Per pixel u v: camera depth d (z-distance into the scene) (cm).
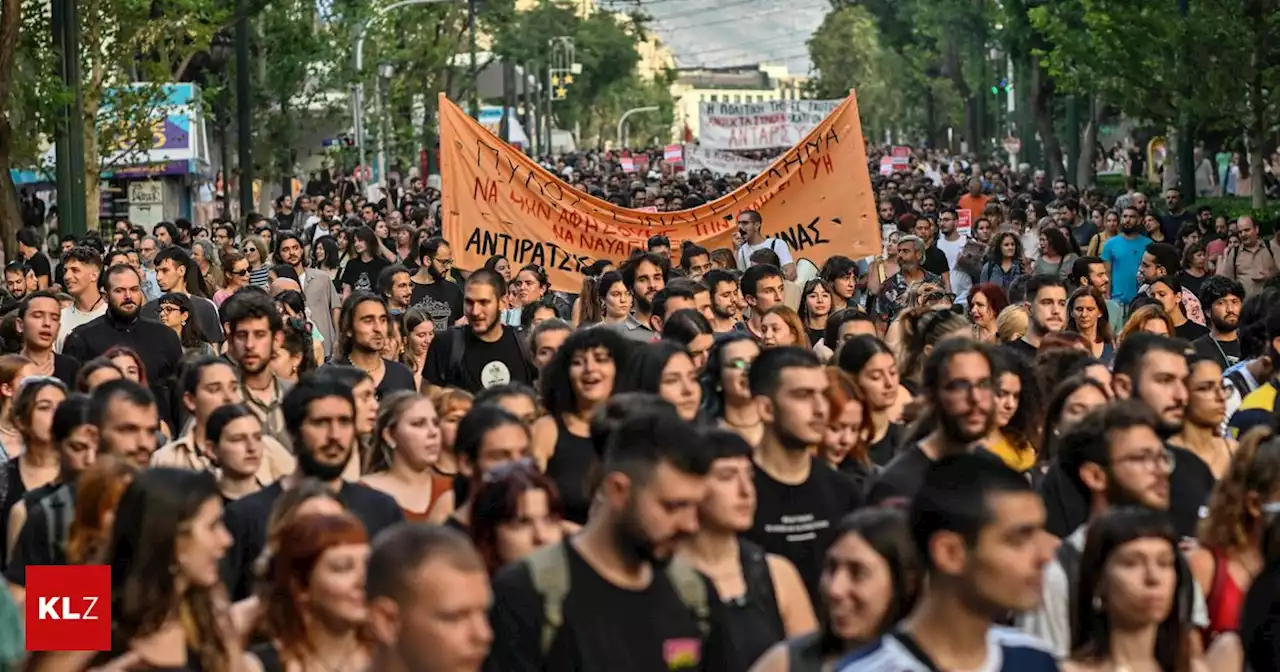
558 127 16300
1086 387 1005
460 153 2216
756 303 1645
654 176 7219
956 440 916
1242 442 822
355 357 1477
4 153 3031
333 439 942
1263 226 3431
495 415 891
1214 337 1645
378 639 609
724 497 751
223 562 905
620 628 721
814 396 891
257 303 1298
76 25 2878
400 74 7550
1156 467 833
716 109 6216
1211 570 809
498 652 721
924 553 608
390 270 1922
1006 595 598
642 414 724
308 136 6875
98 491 737
